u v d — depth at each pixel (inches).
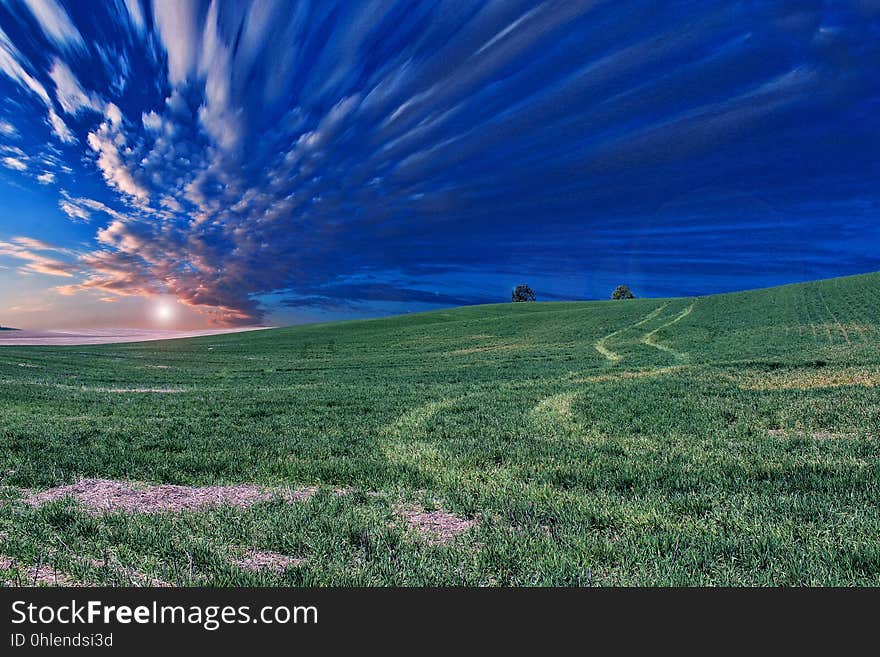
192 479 312.8
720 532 198.1
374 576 169.9
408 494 269.3
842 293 2202.3
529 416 512.4
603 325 2199.8
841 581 159.3
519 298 5698.8
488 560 179.8
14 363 1610.5
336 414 575.2
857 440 356.8
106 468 338.0
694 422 449.7
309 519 228.1
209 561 183.9
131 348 2514.8
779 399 533.6
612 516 219.8
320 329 3191.4
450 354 1733.5
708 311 2268.7
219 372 1397.6
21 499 276.8
